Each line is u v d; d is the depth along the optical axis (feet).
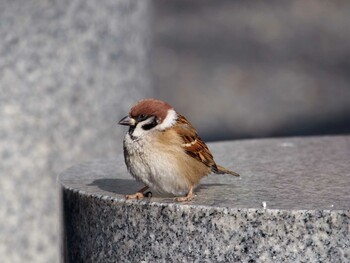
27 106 37.40
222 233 22.63
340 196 24.52
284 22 102.37
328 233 22.04
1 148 36.91
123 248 24.09
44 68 37.86
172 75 91.50
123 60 41.27
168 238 23.26
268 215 22.26
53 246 37.63
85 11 39.22
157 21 105.60
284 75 90.84
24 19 37.73
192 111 85.35
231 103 86.17
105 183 27.22
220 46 97.96
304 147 34.40
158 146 25.18
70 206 26.05
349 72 91.50
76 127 38.70
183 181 25.48
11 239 37.04
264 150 33.86
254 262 22.45
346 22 101.45
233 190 25.88
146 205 23.53
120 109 40.83
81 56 38.99
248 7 107.04
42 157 37.70
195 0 112.06
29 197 37.37
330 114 84.02
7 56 37.24
